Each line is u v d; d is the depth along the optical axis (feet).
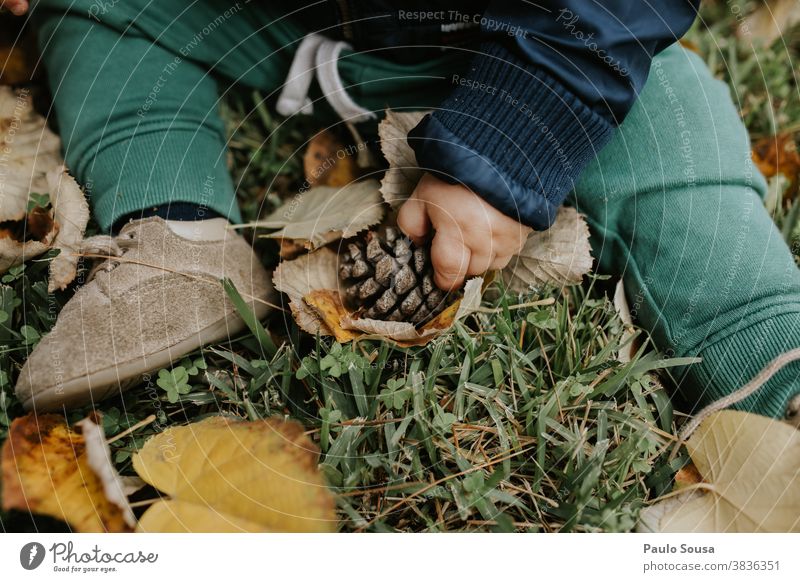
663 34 2.58
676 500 2.45
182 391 2.57
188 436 2.35
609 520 2.32
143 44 3.11
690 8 2.63
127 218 2.79
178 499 2.25
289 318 2.88
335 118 3.42
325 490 2.20
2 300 2.70
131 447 2.52
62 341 2.43
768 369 2.32
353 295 2.70
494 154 2.46
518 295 2.91
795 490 2.32
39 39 3.26
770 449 2.36
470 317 2.91
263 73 3.34
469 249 2.50
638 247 2.80
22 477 2.26
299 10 3.13
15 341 2.70
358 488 2.43
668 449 2.60
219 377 2.73
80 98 3.01
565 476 2.45
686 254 2.68
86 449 2.24
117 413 2.56
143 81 3.05
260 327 2.69
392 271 2.57
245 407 2.65
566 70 2.45
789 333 2.43
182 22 3.14
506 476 2.45
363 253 2.74
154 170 2.87
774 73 3.95
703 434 2.46
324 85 3.12
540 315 2.74
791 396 2.37
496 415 2.57
